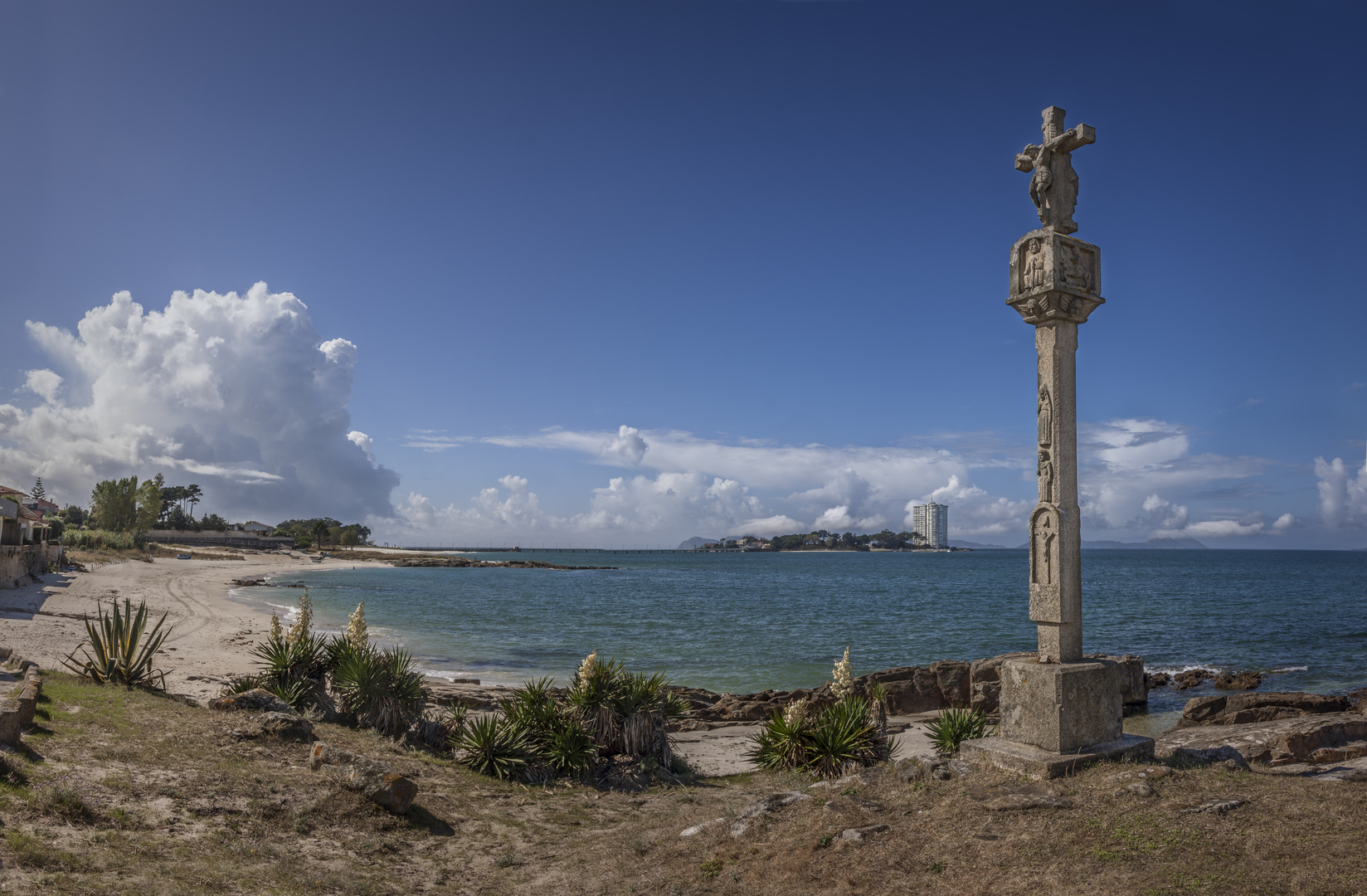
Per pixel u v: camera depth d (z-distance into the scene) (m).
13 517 45.25
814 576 141.75
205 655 23.66
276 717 11.59
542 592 90.56
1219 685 31.19
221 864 7.13
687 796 12.12
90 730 9.95
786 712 14.53
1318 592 87.12
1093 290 8.98
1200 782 7.29
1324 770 8.35
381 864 8.14
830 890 6.33
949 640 45.66
